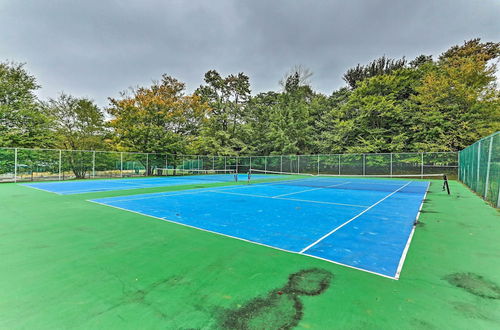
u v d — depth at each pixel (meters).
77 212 6.71
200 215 6.37
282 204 8.09
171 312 2.15
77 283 2.70
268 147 33.88
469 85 21.17
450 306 2.25
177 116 27.55
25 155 17.72
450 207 7.53
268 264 3.25
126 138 24.52
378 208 7.39
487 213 6.63
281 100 32.84
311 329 1.91
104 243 4.11
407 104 24.02
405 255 3.59
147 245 4.01
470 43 29.17
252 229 5.03
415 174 21.66
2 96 19.20
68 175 19.97
